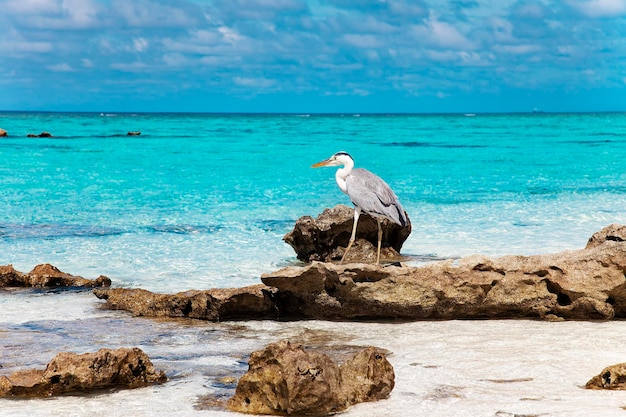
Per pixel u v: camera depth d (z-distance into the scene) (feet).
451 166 128.88
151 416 22.30
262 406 22.77
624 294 35.06
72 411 22.76
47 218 67.21
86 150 167.63
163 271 46.42
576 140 219.61
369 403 23.13
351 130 303.89
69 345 30.89
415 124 393.91
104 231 60.59
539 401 22.74
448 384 24.86
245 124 385.29
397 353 29.12
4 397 24.27
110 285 42.70
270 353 23.02
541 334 31.76
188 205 76.59
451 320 35.65
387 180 104.73
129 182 99.91
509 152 166.61
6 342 31.19
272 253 52.85
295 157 147.74
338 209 51.47
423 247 54.29
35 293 41.01
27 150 165.68
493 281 35.81
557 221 65.62
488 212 71.77
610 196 85.10
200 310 36.04
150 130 292.61
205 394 24.50
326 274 35.94
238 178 105.70
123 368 25.50
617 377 24.07
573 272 35.65
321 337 32.37
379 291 35.73
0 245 54.19
